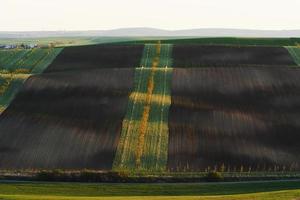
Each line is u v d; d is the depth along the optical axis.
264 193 38.03
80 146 53.53
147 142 54.09
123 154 51.47
